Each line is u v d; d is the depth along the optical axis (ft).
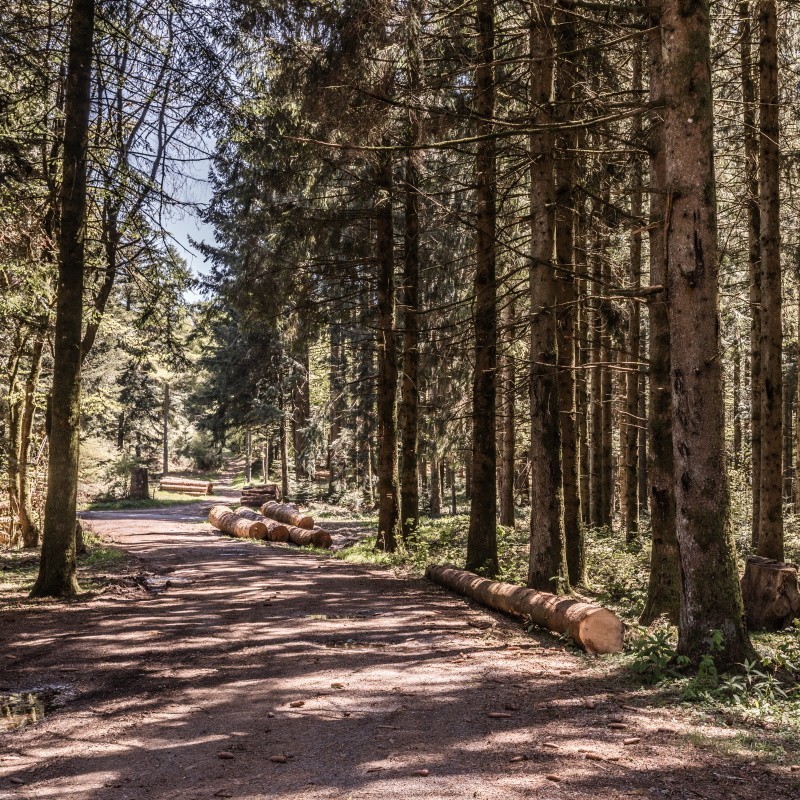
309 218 53.93
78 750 16.37
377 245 56.39
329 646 26.40
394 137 37.47
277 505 90.38
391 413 56.85
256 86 41.81
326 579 43.96
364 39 29.86
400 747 16.05
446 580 40.01
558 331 41.45
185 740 16.93
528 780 14.01
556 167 40.09
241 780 14.46
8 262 39.37
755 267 48.14
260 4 35.78
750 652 21.25
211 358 128.98
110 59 39.45
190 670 23.21
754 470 49.73
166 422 207.31
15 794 14.03
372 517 108.78
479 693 20.22
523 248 55.36
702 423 21.65
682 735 16.43
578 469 41.60
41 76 36.91
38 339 54.90
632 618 32.45
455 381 68.13
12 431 63.77
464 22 41.70
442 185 54.03
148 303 46.50
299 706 19.22
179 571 47.75
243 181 53.01
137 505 131.23
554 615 27.43
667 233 22.20
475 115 25.82
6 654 25.22
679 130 21.77
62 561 36.70
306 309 56.65
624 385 75.56
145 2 37.42
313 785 14.08
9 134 37.47
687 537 21.83
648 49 32.19
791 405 99.09
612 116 22.93
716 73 45.21
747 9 40.83
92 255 45.21
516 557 50.29
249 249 56.08
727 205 50.90
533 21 33.81
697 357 21.67
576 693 20.10
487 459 43.80
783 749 15.52
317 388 156.35
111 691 21.06
